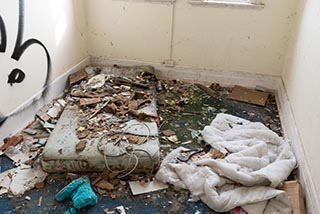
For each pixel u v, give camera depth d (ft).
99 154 7.37
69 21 10.93
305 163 7.15
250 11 10.79
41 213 6.45
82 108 9.32
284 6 10.50
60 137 7.88
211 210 6.67
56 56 10.39
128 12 11.66
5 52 8.05
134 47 12.26
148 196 6.97
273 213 6.43
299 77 8.90
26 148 8.20
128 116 9.02
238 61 11.75
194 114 10.16
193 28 11.48
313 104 7.23
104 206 6.67
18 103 8.80
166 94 11.28
